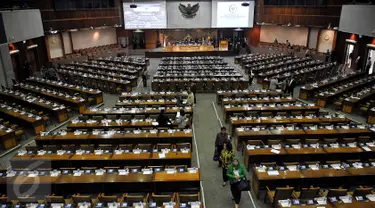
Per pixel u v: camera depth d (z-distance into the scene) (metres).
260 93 19.30
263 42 39.78
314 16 31.19
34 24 25.91
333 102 18.55
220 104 19.30
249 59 31.11
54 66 28.45
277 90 20.06
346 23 25.78
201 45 38.28
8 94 19.25
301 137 12.78
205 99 20.59
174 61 30.58
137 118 14.98
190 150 11.30
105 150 11.32
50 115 17.50
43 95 19.45
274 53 34.69
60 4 30.41
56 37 32.31
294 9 32.78
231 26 36.94
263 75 23.98
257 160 11.26
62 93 19.45
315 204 8.19
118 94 22.09
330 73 25.98
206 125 16.17
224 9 36.28
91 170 10.08
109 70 26.67
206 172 11.70
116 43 39.56
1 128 14.20
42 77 25.70
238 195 9.16
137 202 8.51
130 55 37.56
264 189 10.46
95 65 28.77
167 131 13.03
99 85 22.89
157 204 8.43
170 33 41.75
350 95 18.25
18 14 23.27
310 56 32.41
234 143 13.70
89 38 36.53
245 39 38.94
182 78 23.20
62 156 11.05
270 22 35.41
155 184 9.64
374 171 9.70
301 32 35.47
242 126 13.73
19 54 25.94
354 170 9.77
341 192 8.46
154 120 14.41
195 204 8.28
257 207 9.63
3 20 21.34
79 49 35.53
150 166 10.47
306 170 9.84
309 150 11.14
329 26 29.80
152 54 36.12
